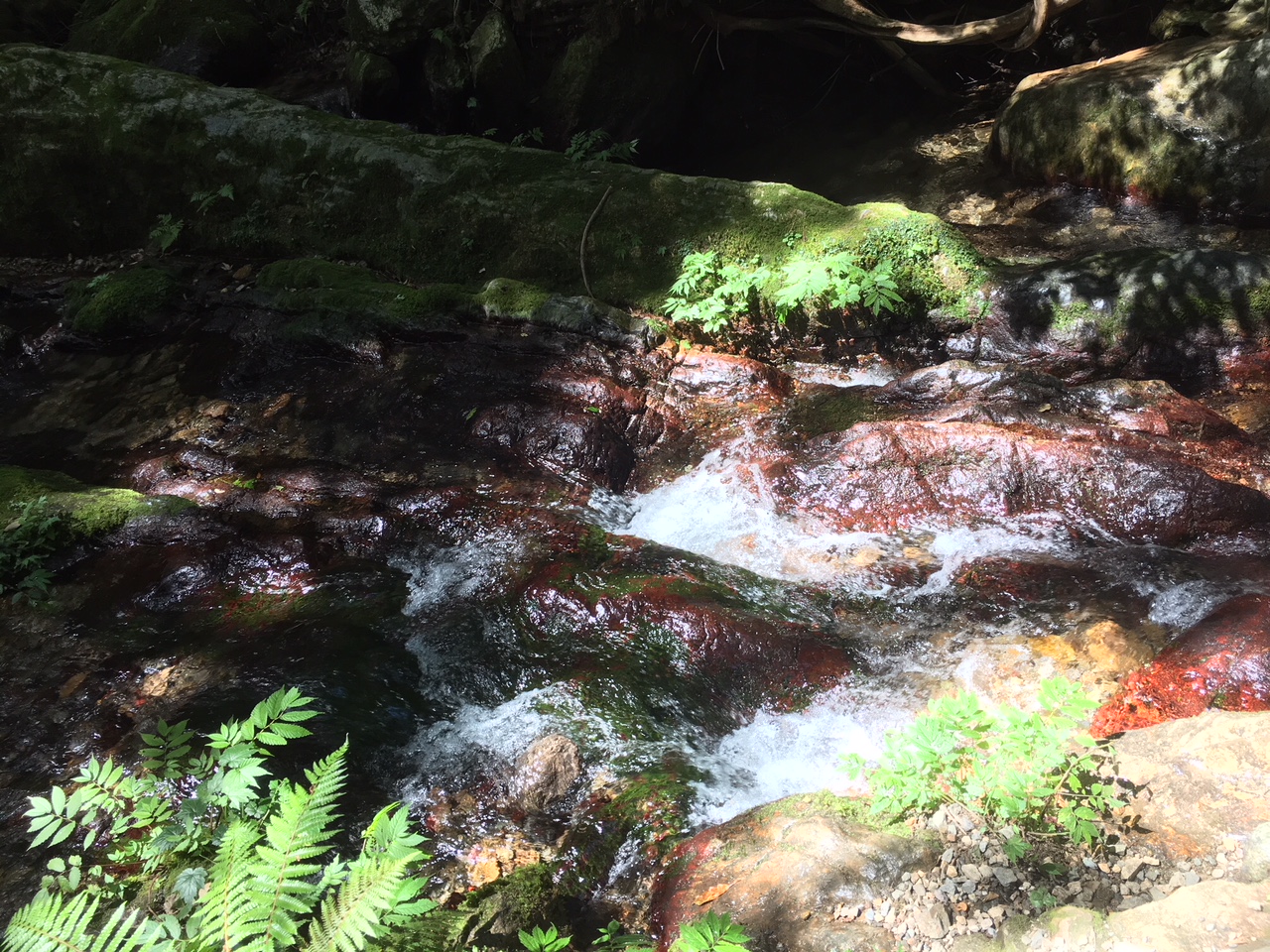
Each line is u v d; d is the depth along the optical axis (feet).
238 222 26.89
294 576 17.04
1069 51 31.78
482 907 10.41
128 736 13.83
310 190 26.23
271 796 10.71
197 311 25.30
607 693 14.24
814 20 29.25
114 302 24.82
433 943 9.51
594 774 13.17
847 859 10.11
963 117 32.27
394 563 17.31
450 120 30.07
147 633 16.11
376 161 25.63
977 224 26.91
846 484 17.84
